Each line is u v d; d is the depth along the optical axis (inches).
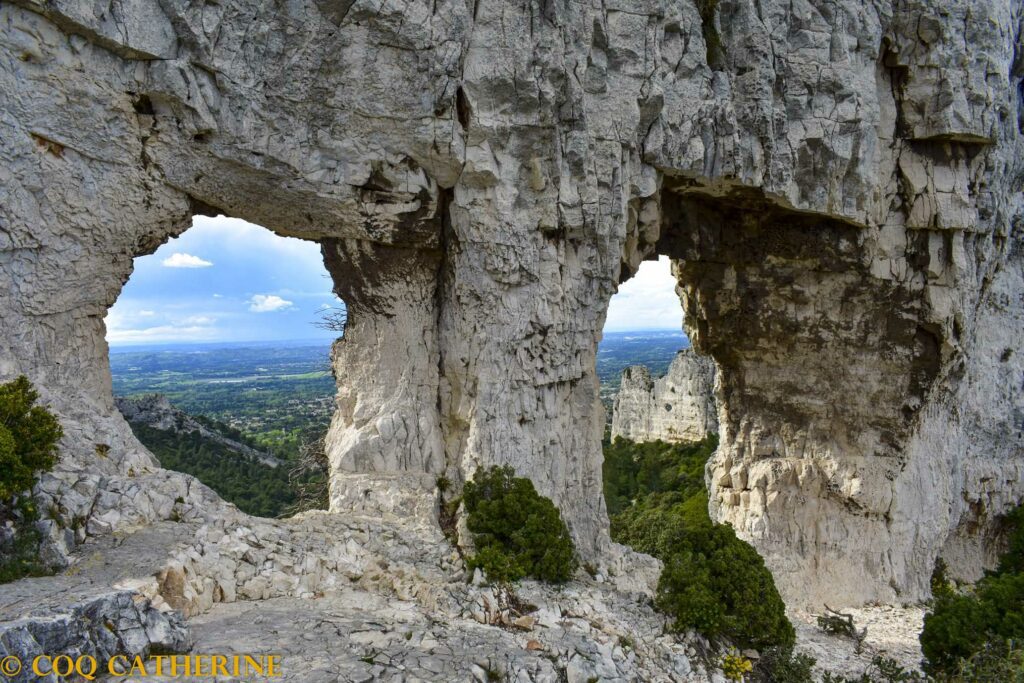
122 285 518.6
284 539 471.2
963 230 805.2
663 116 643.5
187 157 495.5
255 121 497.4
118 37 445.1
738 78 690.8
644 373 2186.3
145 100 476.1
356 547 499.5
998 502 1074.1
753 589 582.2
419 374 619.5
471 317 604.4
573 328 635.5
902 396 864.9
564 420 649.0
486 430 595.2
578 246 624.1
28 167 433.7
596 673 436.1
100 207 472.4
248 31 480.1
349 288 613.9
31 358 451.2
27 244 441.4
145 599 341.1
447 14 527.2
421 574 499.8
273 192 531.8
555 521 568.4
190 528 431.5
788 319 881.5
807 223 797.9
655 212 701.9
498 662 401.7
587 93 600.7
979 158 798.5
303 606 423.8
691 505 1348.4
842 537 910.4
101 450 453.1
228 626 378.6
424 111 535.5
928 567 930.7
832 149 719.1
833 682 577.9
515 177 584.4
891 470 882.8
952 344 832.3
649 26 625.6
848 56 721.0
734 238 835.4
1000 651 535.8
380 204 564.4
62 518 386.0
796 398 928.9
